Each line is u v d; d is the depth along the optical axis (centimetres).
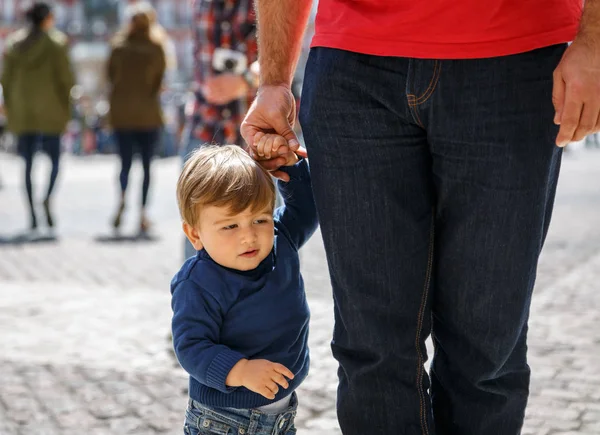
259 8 273
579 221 1063
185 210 265
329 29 253
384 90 243
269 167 277
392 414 260
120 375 477
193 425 268
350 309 259
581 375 463
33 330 576
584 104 221
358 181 250
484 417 262
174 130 2762
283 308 266
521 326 252
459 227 245
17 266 822
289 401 276
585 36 222
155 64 1000
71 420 410
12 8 5516
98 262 841
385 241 251
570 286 681
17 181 1911
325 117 252
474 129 236
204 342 254
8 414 418
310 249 911
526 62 233
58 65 1025
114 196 1530
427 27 235
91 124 3058
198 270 263
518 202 238
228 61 481
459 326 254
